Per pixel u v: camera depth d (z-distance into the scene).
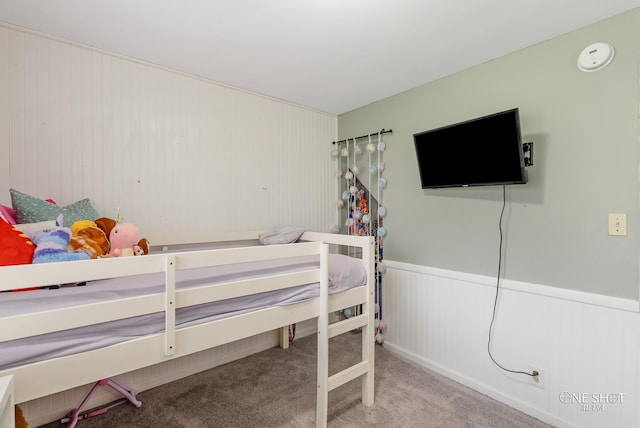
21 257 1.15
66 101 1.82
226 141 2.48
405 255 2.59
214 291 1.27
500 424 1.73
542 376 1.79
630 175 1.51
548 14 1.55
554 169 1.76
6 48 1.65
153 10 1.52
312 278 1.63
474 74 2.13
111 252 1.51
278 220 2.81
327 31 1.72
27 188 1.70
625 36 1.52
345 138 3.17
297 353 2.62
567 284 1.72
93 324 1.01
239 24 1.65
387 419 1.76
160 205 2.16
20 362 0.91
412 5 1.49
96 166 1.91
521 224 1.90
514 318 1.91
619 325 1.54
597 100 1.61
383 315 2.74
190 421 1.74
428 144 2.21
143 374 2.05
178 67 2.16
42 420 1.72
